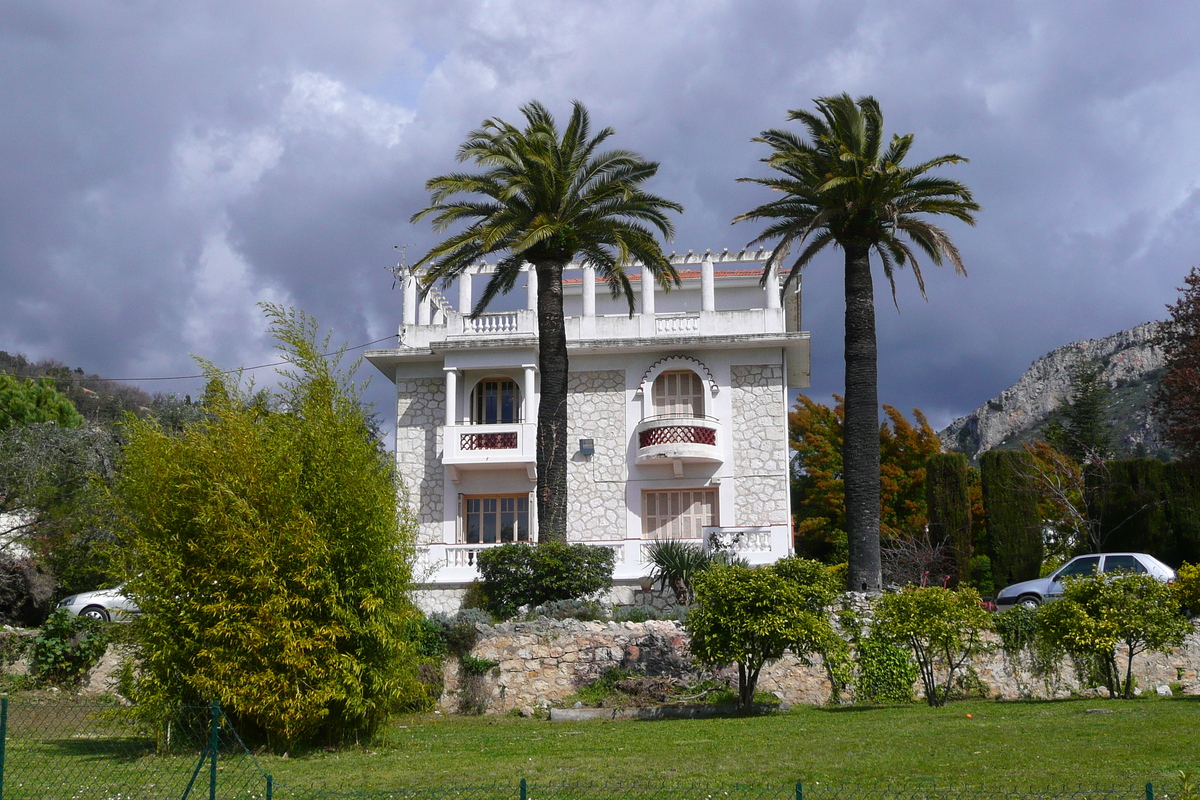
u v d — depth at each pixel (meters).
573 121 24.56
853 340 23.95
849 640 19.25
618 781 10.67
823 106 24.34
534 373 30.53
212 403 14.20
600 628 19.88
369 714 14.02
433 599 25.59
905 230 25.03
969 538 33.09
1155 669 18.98
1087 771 10.19
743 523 29.48
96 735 14.69
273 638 12.91
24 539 30.31
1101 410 54.81
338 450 13.90
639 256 25.47
